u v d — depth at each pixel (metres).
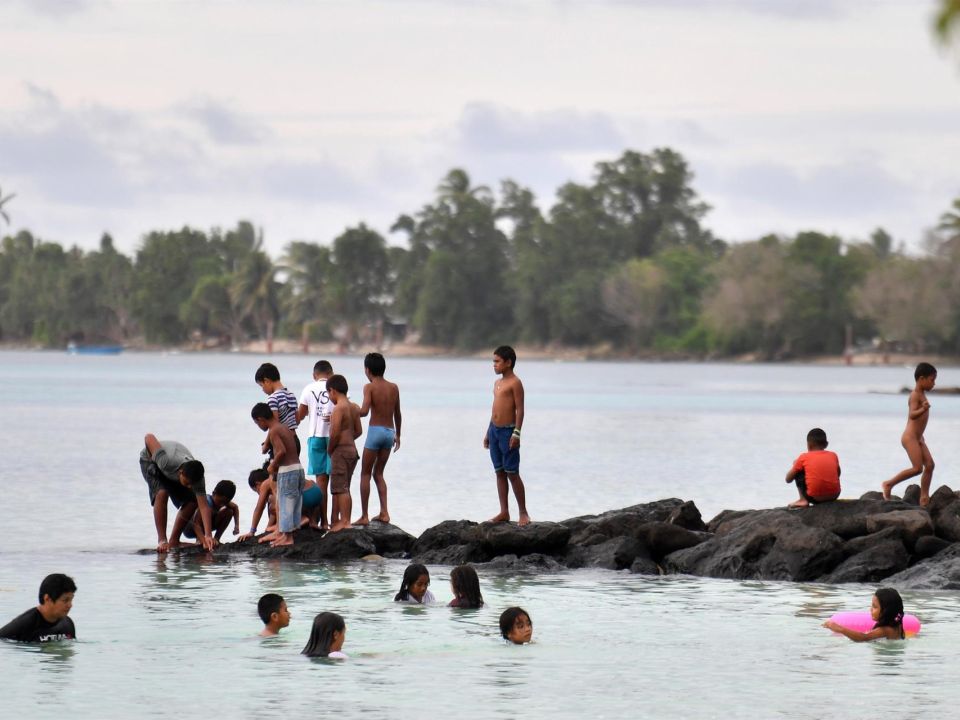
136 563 61.72
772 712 36.47
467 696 37.97
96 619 48.34
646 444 147.50
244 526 76.56
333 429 66.12
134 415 192.88
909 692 38.69
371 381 67.88
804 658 43.09
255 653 43.12
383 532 66.06
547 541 63.84
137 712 35.94
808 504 66.25
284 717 35.56
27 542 68.62
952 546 60.44
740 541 62.00
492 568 62.22
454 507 86.94
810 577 59.47
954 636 46.69
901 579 58.31
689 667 41.72
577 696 38.03
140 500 88.25
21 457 120.69
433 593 54.75
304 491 67.12
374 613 50.19
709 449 140.88
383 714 35.97
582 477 108.81
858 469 118.25
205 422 176.50
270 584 56.28
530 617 48.78
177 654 42.84
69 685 38.75
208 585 55.88
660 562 63.94
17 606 50.38
